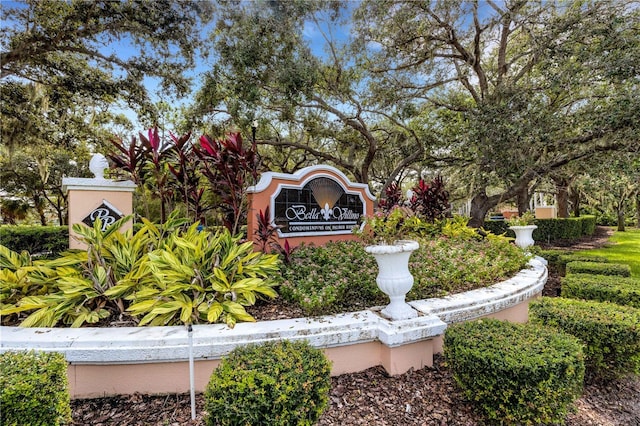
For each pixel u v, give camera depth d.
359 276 3.32
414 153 10.45
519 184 8.82
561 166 7.82
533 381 1.83
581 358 1.97
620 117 6.10
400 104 8.90
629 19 6.12
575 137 7.15
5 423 1.50
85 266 2.80
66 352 2.13
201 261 2.86
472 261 3.97
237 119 8.30
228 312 2.55
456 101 9.50
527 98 7.10
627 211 18.94
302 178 4.86
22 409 1.53
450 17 7.74
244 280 2.76
